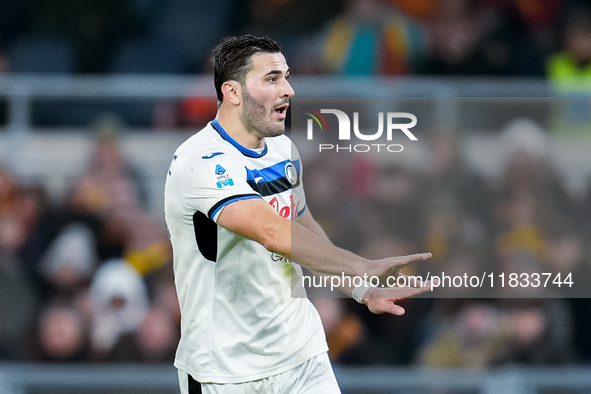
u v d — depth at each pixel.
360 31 25.75
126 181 22.09
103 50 29.52
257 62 10.44
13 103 22.23
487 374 18.00
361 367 19.09
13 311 20.52
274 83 10.49
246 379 10.72
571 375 17.80
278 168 10.85
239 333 10.73
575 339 20.11
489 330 19.67
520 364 19.52
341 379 17.95
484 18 27.28
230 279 10.59
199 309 10.74
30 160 22.05
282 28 30.16
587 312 20.33
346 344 19.12
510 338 19.73
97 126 22.41
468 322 19.75
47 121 22.33
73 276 20.94
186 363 10.99
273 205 10.73
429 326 19.61
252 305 10.68
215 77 10.70
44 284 21.00
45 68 28.83
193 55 30.25
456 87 21.77
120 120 22.50
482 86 21.84
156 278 20.97
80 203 21.72
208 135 10.66
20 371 18.38
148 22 30.62
